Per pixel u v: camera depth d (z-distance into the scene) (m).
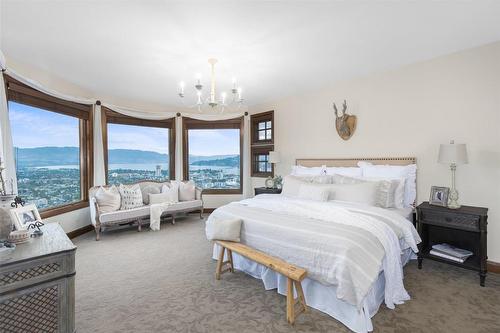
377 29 2.42
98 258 3.20
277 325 1.85
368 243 1.94
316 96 4.42
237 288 2.42
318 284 2.06
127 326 1.86
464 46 2.81
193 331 1.79
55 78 3.74
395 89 3.46
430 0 1.97
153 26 2.33
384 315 1.96
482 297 2.21
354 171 3.65
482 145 2.79
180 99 5.08
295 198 3.32
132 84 4.10
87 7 2.04
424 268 2.81
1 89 2.69
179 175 5.74
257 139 5.71
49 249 1.53
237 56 3.01
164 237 4.07
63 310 1.54
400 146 3.43
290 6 2.04
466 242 2.82
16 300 1.41
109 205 4.17
